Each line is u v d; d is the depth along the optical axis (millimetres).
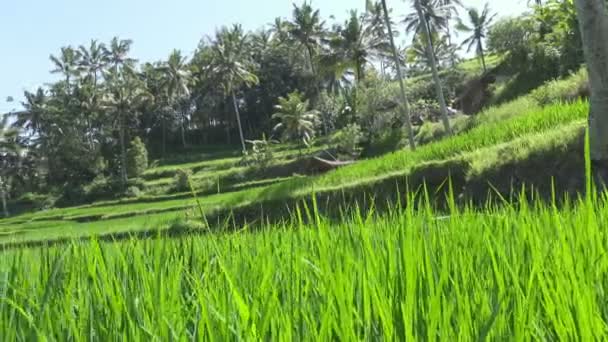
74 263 2498
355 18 65938
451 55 84812
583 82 26047
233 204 21125
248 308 1543
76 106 86312
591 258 1809
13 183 84750
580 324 1271
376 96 59688
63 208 73125
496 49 52031
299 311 1492
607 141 10250
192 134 103125
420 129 49625
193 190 2395
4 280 2031
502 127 17562
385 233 2410
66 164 83688
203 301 1452
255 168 67562
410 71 104562
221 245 2850
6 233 32781
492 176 13906
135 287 2018
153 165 87125
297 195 19578
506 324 1419
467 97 48562
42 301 1832
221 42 80125
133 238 3098
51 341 1566
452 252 2072
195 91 99500
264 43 99000
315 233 2568
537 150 13258
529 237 2123
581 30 10352
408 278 1499
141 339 1475
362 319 1524
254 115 99125
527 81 41844
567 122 15438
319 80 81312
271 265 2053
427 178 16250
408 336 1261
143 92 84875
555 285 1622
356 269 1813
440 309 1479
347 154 56625
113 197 75812
